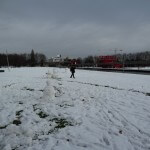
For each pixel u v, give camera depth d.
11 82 20.08
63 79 24.02
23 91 14.02
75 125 7.19
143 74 34.22
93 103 10.48
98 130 6.70
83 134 6.37
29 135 6.24
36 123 7.37
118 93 13.56
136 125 7.13
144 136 6.20
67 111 8.85
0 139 6.09
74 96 12.28
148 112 8.78
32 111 8.89
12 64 117.75
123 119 7.79
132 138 6.06
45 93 10.88
